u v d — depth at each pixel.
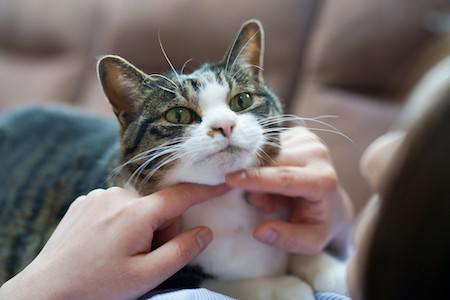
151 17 0.68
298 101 0.62
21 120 0.53
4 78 0.84
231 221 0.35
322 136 0.56
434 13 0.55
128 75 0.36
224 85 0.35
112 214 0.30
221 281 0.35
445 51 0.53
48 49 0.85
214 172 0.32
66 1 0.85
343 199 0.38
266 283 0.34
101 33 0.82
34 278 0.29
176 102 0.35
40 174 0.47
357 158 0.54
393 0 0.56
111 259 0.28
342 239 0.40
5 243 0.44
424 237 0.18
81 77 0.81
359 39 0.57
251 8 0.64
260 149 0.34
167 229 0.33
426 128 0.19
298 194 0.32
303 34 0.64
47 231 0.42
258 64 0.39
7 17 0.88
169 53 0.67
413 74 0.55
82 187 0.42
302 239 0.33
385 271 0.19
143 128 0.35
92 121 0.53
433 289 0.19
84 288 0.28
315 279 0.35
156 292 0.30
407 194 0.19
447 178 0.18
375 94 0.58
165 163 0.33
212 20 0.64
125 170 0.37
